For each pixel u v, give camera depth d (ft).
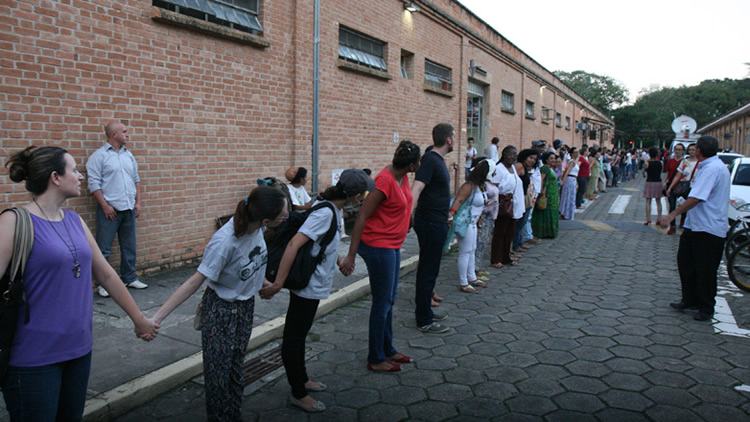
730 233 27.02
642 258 29.53
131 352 14.70
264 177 28.50
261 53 27.81
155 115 22.33
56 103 18.66
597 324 18.42
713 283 18.79
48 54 18.34
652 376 14.23
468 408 12.53
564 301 21.16
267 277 11.76
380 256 14.02
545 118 98.94
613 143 214.69
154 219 22.63
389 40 41.42
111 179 19.21
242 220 9.99
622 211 52.11
